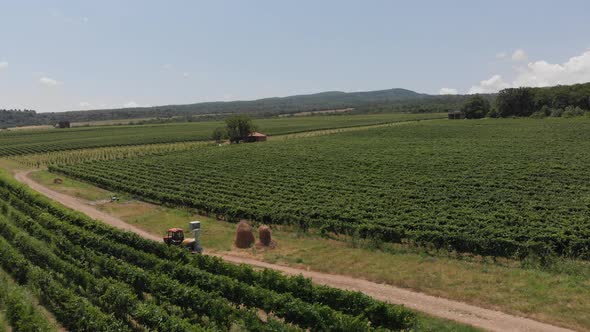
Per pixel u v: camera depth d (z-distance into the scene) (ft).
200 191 186.80
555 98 589.32
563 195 156.46
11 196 177.06
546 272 92.79
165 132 589.73
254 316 70.74
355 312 74.54
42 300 84.79
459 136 370.12
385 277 93.45
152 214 164.66
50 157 364.17
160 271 91.40
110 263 93.35
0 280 94.02
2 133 616.39
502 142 310.45
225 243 126.11
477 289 84.33
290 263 107.04
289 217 138.82
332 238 126.82
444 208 143.64
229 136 416.26
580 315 72.08
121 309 75.97
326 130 543.39
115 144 444.96
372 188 178.40
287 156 283.18
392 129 465.47
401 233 118.83
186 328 64.95
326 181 197.16
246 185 197.57
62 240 110.83
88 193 207.31
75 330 73.00
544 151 257.14
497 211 136.87
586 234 110.32
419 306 79.82
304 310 71.31
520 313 74.43
